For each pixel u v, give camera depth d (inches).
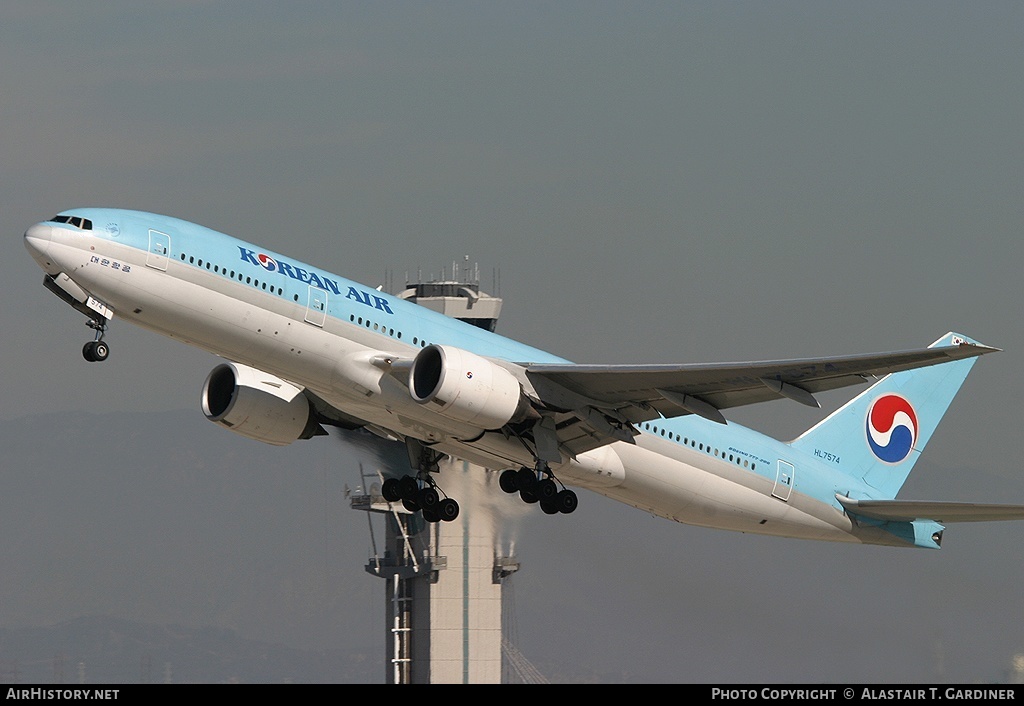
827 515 3029.0
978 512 2925.7
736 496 2878.9
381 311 2498.8
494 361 2529.5
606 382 2501.2
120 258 2278.5
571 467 2682.1
